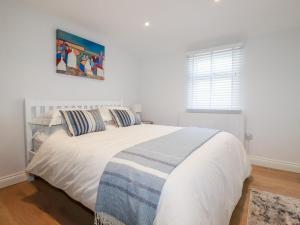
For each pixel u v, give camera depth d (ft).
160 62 12.51
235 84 9.97
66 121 6.57
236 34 9.13
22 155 7.11
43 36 7.50
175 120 12.09
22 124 7.06
